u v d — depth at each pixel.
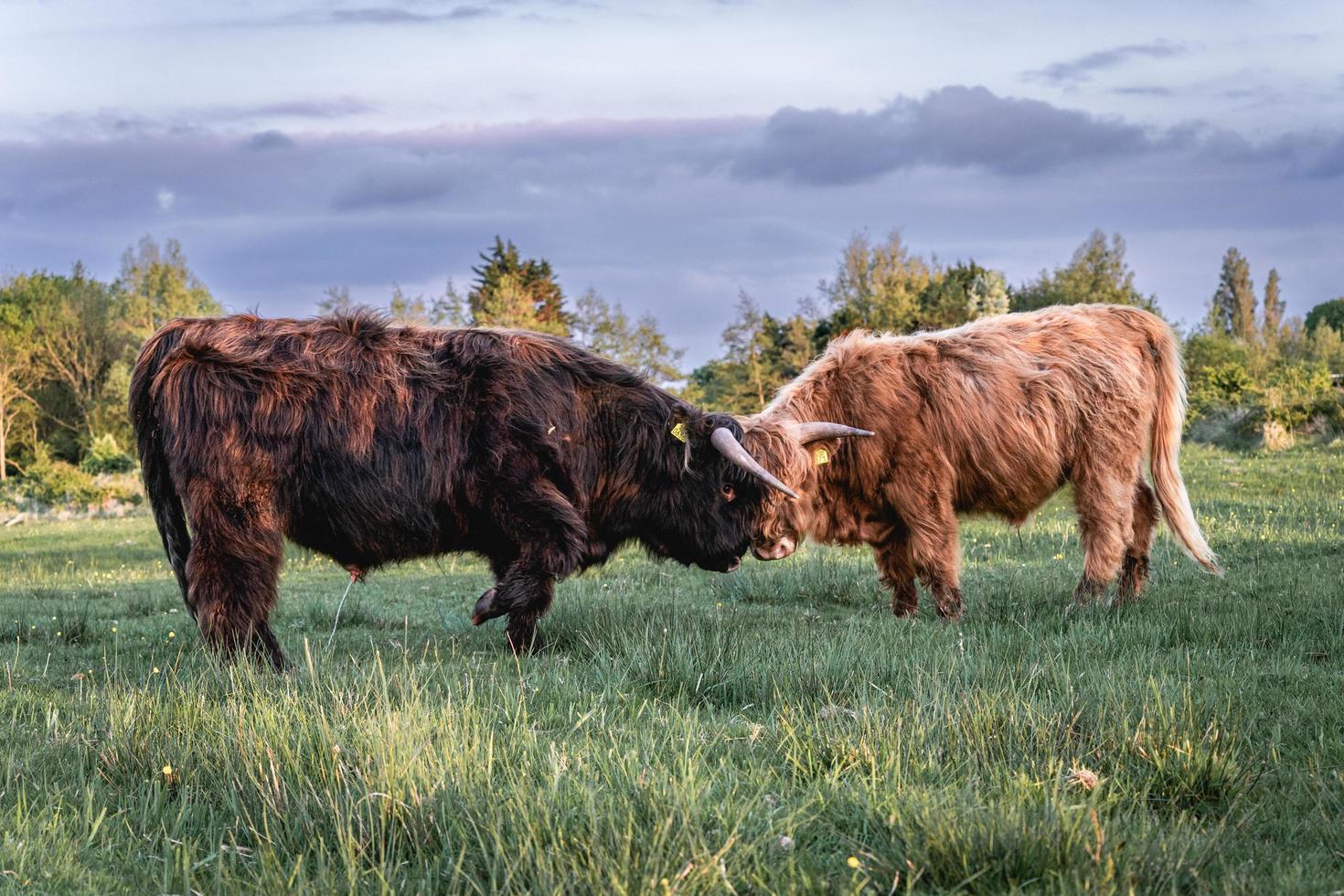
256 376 6.09
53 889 3.19
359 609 9.14
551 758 4.07
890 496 8.26
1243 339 84.06
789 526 8.05
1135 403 8.48
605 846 3.28
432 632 8.14
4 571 16.48
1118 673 5.47
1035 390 8.28
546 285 69.81
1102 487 8.40
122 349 79.25
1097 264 60.59
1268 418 25.75
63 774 4.19
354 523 6.32
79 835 3.61
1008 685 5.23
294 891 3.12
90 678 6.18
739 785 3.90
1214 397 34.25
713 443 7.14
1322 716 4.85
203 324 6.41
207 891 3.25
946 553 8.22
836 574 10.55
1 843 3.44
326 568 14.45
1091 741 4.33
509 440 6.45
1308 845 3.49
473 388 6.47
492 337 6.71
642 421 7.04
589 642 6.81
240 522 6.05
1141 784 3.97
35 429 75.12
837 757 4.16
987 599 8.75
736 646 6.17
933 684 5.16
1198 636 6.77
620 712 5.10
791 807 3.69
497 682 5.71
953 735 4.35
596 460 6.96
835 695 5.38
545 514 6.47
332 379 6.21
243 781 3.97
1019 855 3.18
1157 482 8.83
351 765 3.99
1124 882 3.06
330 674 5.57
